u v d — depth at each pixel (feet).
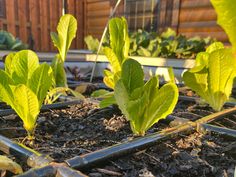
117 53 1.21
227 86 1.19
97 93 1.49
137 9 5.89
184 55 3.18
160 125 1.03
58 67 1.44
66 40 1.37
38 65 0.86
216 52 1.08
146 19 5.73
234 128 1.00
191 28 4.82
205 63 1.22
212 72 1.15
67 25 1.34
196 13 4.70
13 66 0.84
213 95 1.23
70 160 0.59
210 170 0.66
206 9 4.55
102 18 6.48
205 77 1.20
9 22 4.95
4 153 0.70
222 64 1.11
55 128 0.96
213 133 0.88
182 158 0.72
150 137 0.78
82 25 6.63
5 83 0.77
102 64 3.07
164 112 0.83
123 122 1.05
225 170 0.66
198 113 1.25
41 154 0.63
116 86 0.79
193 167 0.67
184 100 1.56
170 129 0.87
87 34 6.74
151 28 5.61
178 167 0.67
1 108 1.26
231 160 0.72
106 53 1.19
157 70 2.63
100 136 0.89
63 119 1.07
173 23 5.08
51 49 5.71
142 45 3.48
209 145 0.81
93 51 3.73
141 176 0.60
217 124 1.00
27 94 0.74
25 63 0.85
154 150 0.76
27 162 0.62
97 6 6.54
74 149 0.75
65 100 1.40
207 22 4.57
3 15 4.88
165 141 0.81
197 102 1.47
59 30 1.38
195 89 1.24
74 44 6.44
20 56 0.85
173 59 2.62
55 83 1.45
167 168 0.66
